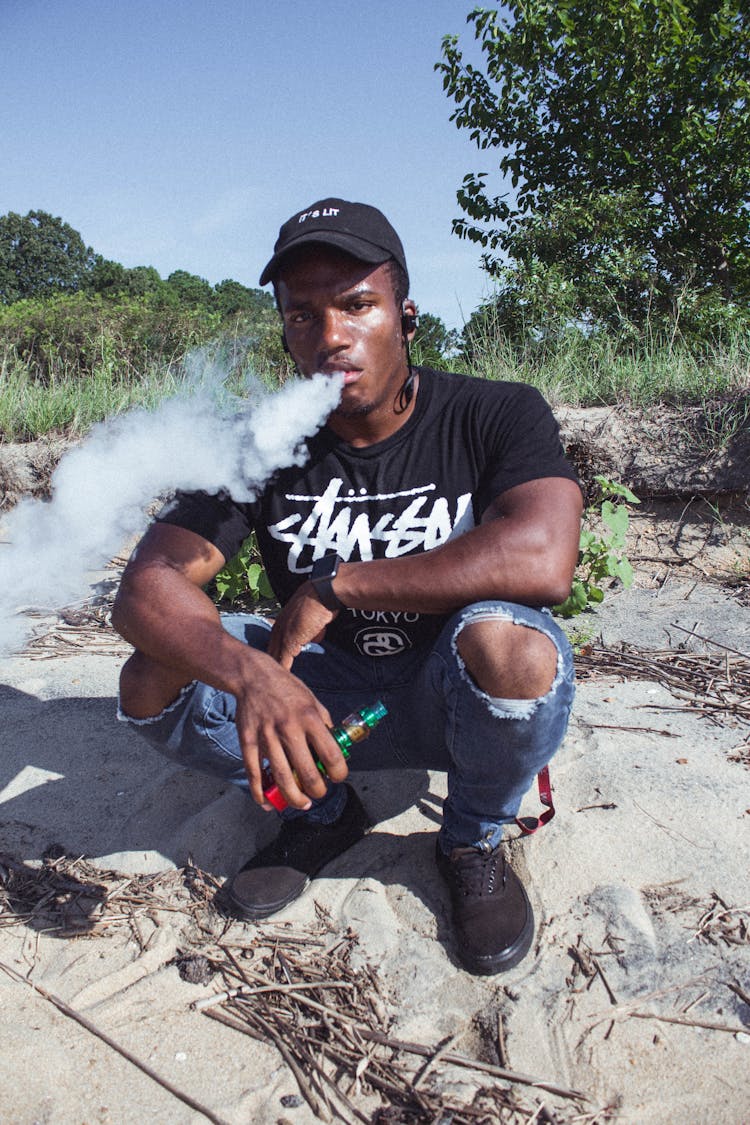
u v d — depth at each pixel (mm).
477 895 1878
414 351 6355
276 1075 1610
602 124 11320
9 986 1833
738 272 11500
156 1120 1522
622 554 4316
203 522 1928
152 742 1995
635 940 1862
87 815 2389
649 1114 1501
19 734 2818
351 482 1952
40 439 5344
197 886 2096
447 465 1927
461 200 11391
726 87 10914
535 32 10992
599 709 2822
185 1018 1748
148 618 1733
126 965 1864
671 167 11281
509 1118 1505
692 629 3523
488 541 1702
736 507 4387
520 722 1669
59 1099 1562
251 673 1588
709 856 2070
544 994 1750
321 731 1534
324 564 1780
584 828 2152
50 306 10781
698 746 2553
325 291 1781
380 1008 1747
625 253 9570
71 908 2053
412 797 2340
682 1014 1690
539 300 7941
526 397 1929
